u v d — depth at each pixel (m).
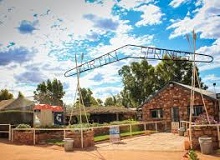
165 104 28.84
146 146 15.15
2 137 21.48
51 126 21.75
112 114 41.88
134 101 56.34
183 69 52.25
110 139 17.88
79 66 18.52
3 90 61.28
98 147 15.36
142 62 55.06
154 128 29.11
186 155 11.14
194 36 13.81
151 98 30.22
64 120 33.66
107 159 11.25
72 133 15.41
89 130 16.34
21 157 12.09
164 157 11.30
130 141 18.20
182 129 21.33
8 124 20.00
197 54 18.45
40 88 64.38
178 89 27.81
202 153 11.77
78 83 16.89
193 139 12.80
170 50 17.55
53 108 26.00
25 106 26.39
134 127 27.20
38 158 11.80
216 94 28.45
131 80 55.69
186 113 26.88
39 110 24.83
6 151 13.80
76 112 37.47
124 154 12.37
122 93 62.94
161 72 54.28
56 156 12.27
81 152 13.48
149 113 30.23
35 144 17.38
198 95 25.91
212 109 24.72
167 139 18.72
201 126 12.70
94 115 40.06
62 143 16.69
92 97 76.38
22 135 18.28
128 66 56.22
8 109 26.80
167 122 28.25
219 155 11.32
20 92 51.59
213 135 12.44
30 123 23.73
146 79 54.75
